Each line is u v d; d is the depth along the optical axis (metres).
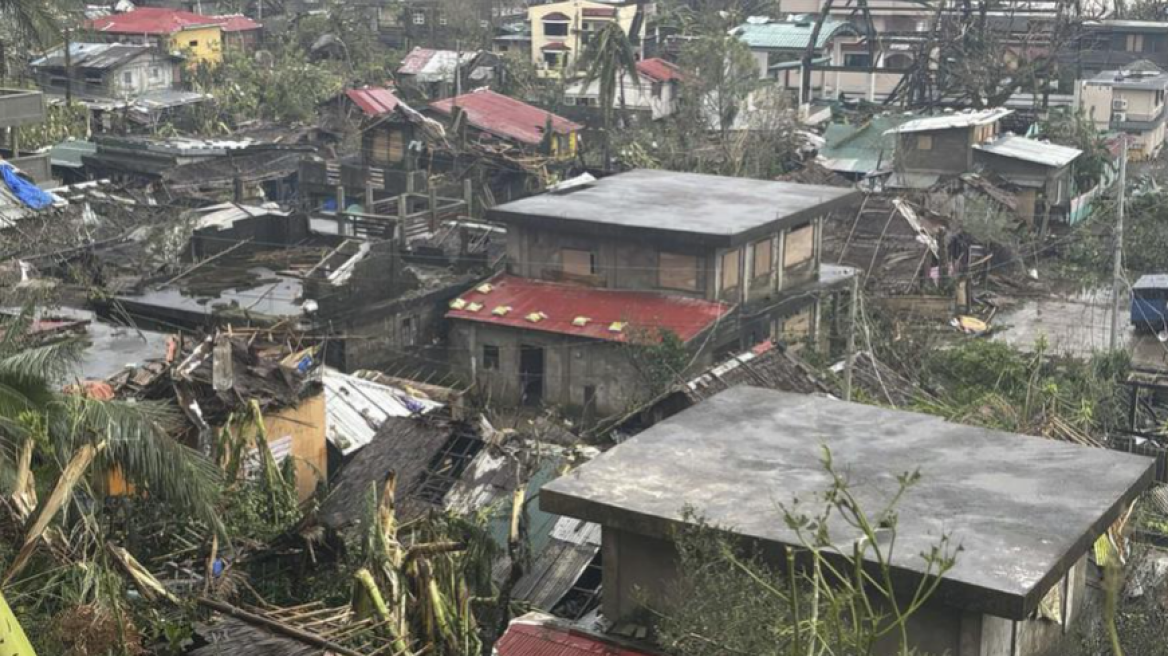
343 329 39.81
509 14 111.38
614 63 69.44
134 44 90.06
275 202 61.84
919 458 18.09
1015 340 49.88
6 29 51.88
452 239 48.50
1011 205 61.91
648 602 17.39
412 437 27.23
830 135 72.31
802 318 45.03
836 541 15.68
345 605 17.33
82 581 15.54
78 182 64.06
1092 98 81.19
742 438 18.89
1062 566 15.29
